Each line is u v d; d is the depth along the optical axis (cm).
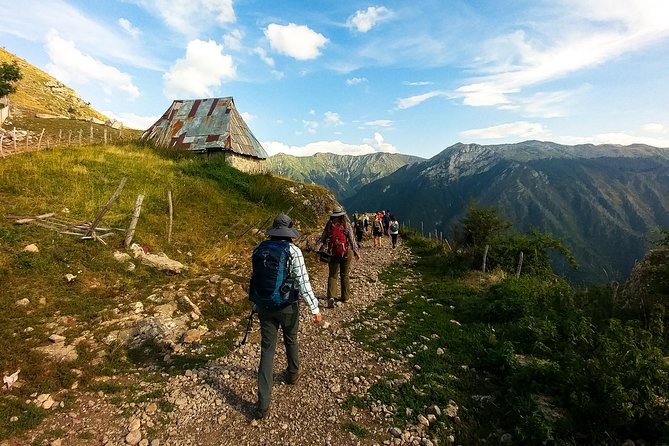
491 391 498
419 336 682
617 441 365
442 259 1507
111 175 1617
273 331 459
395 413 449
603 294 768
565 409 416
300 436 411
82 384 502
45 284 777
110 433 410
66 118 4603
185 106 3145
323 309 859
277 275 439
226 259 1212
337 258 883
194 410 455
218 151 2792
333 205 3134
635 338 451
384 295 989
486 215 1642
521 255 1241
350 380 529
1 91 4403
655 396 375
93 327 660
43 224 1019
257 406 437
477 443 395
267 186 2517
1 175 1316
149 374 543
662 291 641
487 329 716
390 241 2239
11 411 425
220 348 637
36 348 571
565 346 561
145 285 876
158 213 1395
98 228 1038
